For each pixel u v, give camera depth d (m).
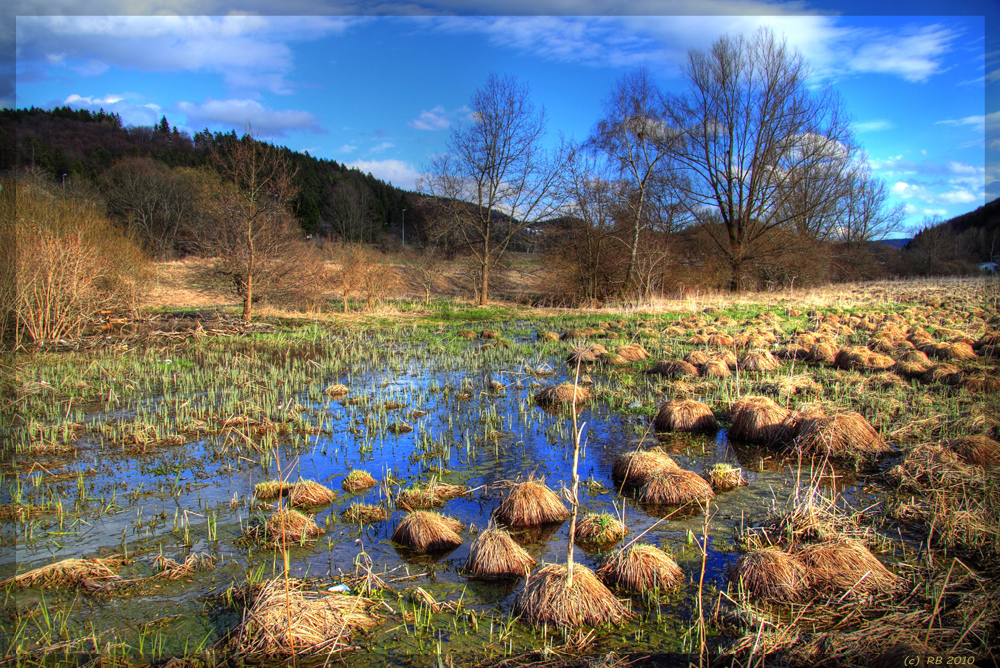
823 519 6.00
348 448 9.02
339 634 4.52
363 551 5.84
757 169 35.69
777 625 4.40
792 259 36.62
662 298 31.42
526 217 34.81
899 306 27.08
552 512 6.57
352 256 28.50
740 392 11.65
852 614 4.58
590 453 8.67
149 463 8.39
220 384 13.22
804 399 10.72
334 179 89.81
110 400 11.74
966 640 4.10
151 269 26.42
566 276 34.06
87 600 5.09
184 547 6.00
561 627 4.59
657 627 4.63
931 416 9.11
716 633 4.52
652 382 12.99
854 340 16.97
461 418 10.52
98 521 6.59
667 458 7.73
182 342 18.94
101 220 21.23
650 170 31.50
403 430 9.80
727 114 35.53
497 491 7.36
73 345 17.12
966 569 5.11
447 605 4.92
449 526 6.19
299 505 6.93
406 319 26.11
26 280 16.64
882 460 7.94
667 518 6.54
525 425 10.04
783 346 16.31
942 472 6.93
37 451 8.77
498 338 20.36
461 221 34.97
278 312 25.56
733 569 5.25
